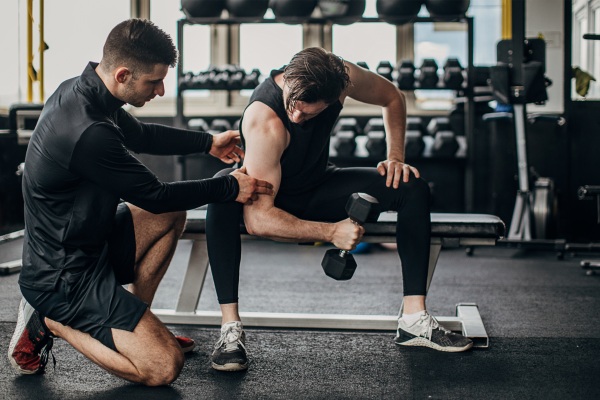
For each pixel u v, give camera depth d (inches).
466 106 200.5
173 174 227.0
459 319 99.8
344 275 82.9
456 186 214.1
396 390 75.8
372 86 93.7
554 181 207.3
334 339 96.5
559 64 229.5
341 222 83.3
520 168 186.5
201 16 199.5
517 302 124.1
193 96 238.5
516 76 180.2
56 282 73.9
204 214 101.3
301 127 84.7
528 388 76.5
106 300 73.7
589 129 206.5
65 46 224.2
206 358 87.7
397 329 97.0
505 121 209.2
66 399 72.7
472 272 156.3
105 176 71.7
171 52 73.5
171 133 90.7
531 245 181.5
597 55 233.0
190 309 104.0
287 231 83.0
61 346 92.0
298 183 90.4
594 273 153.6
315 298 126.9
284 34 235.3
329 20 195.0
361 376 80.5
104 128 71.0
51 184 72.7
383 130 203.3
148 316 74.5
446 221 96.1
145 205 74.2
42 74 187.9
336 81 77.4
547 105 230.7
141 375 74.1
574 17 238.5
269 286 138.2
